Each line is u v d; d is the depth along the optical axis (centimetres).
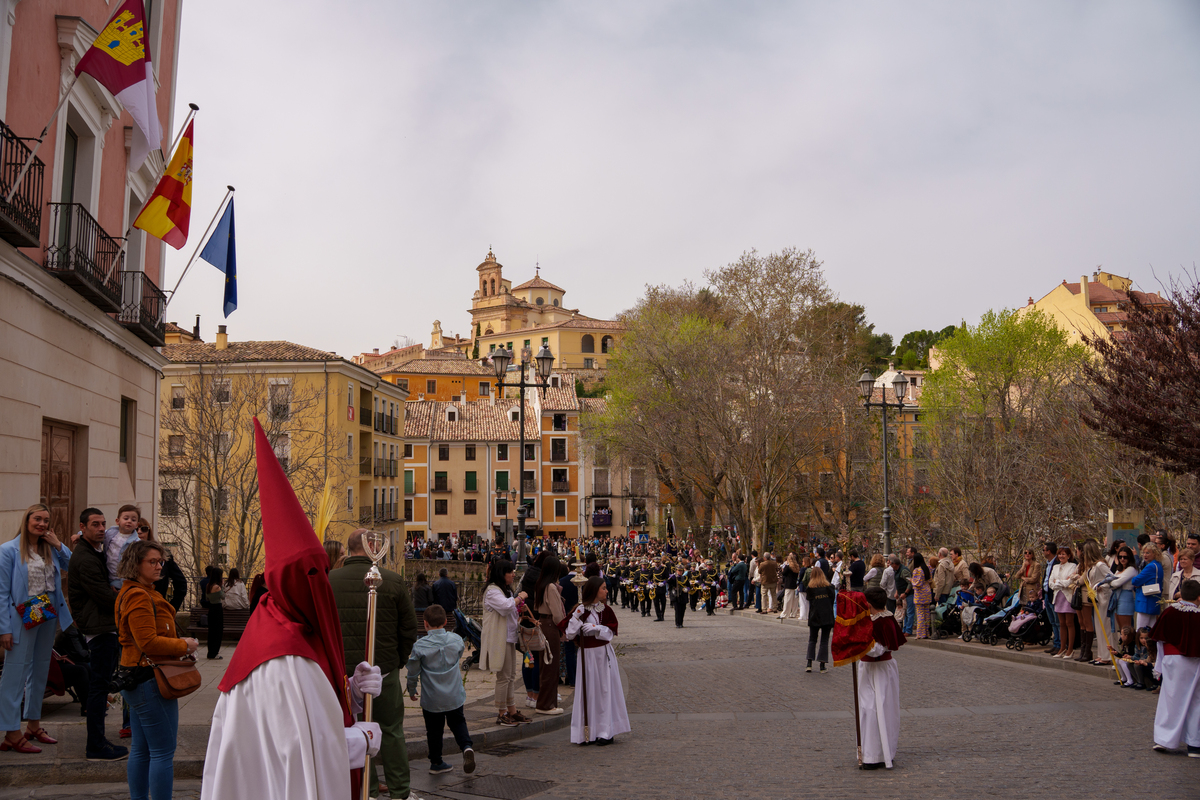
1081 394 3009
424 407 7862
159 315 1808
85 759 736
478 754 927
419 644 820
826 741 967
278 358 4553
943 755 870
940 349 5025
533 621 1123
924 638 1877
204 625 1572
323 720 335
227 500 3331
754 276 4584
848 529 4159
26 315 1246
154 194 1505
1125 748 873
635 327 5084
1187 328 1631
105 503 1594
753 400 4447
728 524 5438
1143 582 1236
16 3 1209
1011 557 2880
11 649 751
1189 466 1612
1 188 1134
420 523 7419
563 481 7600
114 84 1286
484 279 13750
